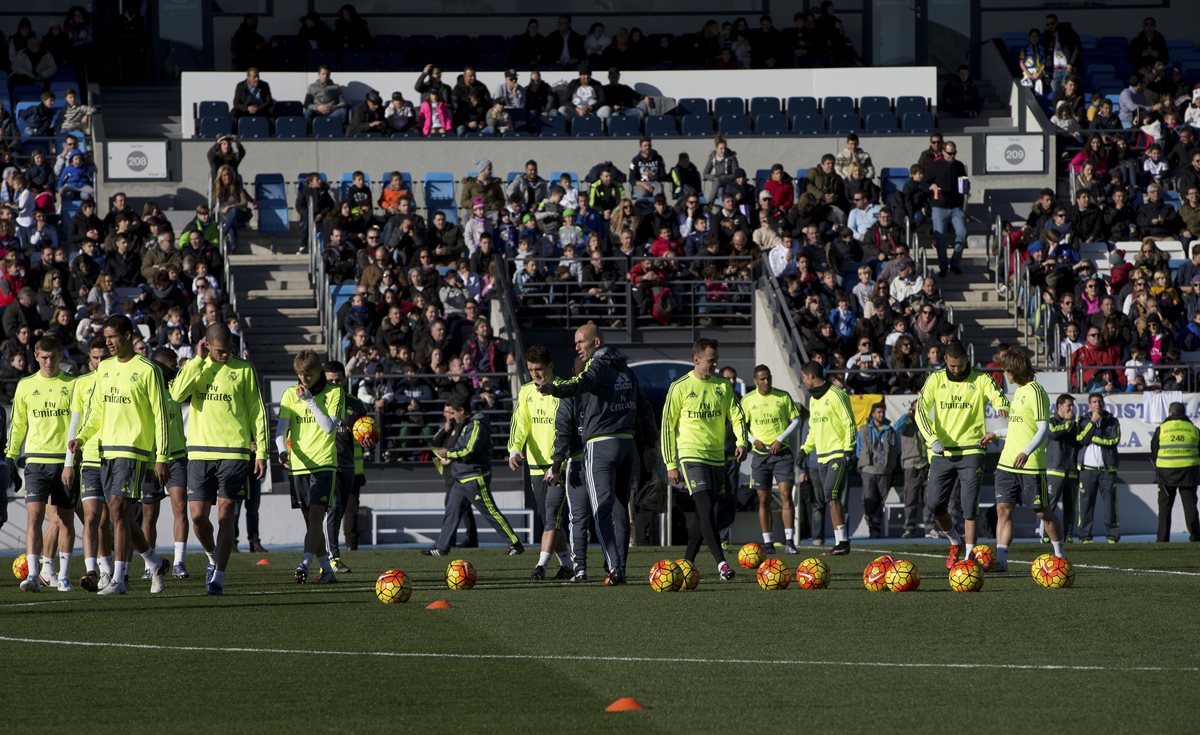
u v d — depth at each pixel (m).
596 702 13.63
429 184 58.78
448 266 52.22
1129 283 50.62
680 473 26.52
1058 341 48.97
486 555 35.66
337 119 60.53
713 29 66.94
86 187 56.31
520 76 64.69
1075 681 14.68
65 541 25.53
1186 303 51.00
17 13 66.44
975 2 70.12
